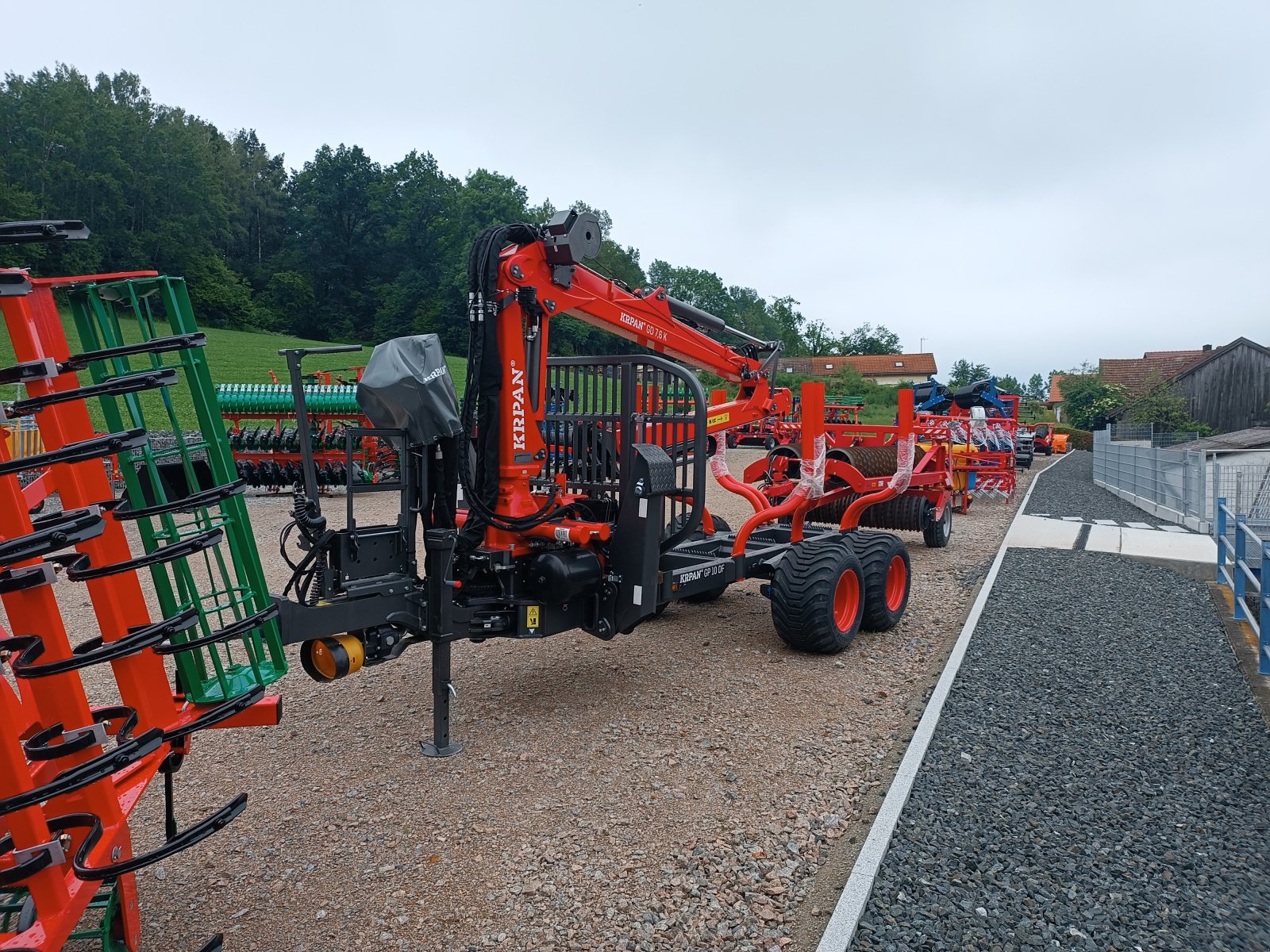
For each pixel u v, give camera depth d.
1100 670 5.93
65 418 2.51
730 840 3.74
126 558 2.71
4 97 73.31
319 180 89.31
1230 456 14.55
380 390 4.16
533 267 4.96
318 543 3.96
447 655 4.55
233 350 51.38
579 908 3.26
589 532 5.07
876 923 3.07
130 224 75.69
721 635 6.98
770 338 100.50
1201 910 3.16
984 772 4.32
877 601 6.88
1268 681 5.73
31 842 2.04
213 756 4.66
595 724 5.05
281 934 3.13
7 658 2.60
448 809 4.04
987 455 15.51
